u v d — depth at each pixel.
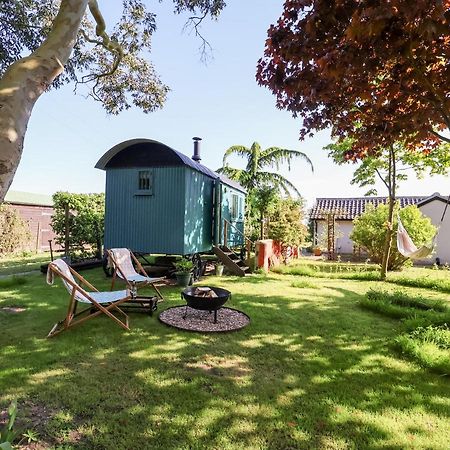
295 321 5.05
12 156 1.88
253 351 3.82
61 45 2.30
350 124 4.25
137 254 8.96
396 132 4.06
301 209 14.70
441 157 9.41
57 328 4.32
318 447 2.19
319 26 2.84
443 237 16.27
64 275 4.18
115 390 2.83
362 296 7.03
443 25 2.15
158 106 8.75
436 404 2.77
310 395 2.86
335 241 19.52
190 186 8.38
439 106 3.39
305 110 4.02
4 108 1.88
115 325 4.62
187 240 8.20
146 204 8.36
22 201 16.16
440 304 6.09
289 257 14.66
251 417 2.50
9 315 4.96
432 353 3.62
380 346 4.08
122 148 8.38
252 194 15.84
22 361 3.35
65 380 2.98
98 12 4.61
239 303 6.07
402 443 2.26
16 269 9.96
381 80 3.56
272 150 16.91
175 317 5.02
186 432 2.29
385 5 2.14
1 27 5.68
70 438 2.20
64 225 11.82
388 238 9.59
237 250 13.02
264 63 3.54
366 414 2.59
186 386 2.94
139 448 2.12
